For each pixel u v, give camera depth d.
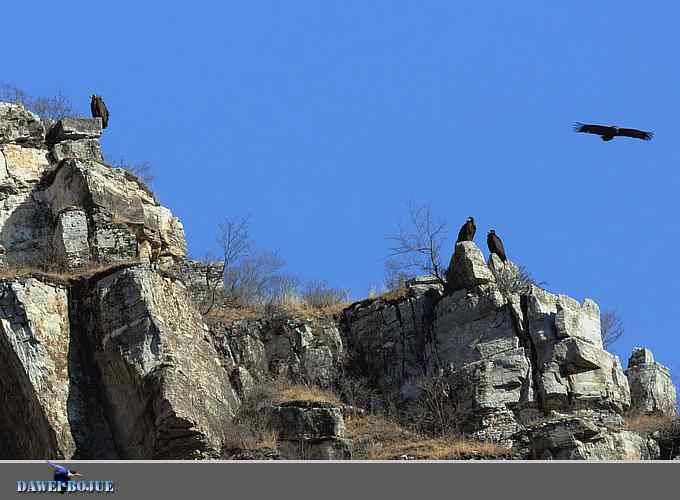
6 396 56.22
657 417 61.81
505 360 59.38
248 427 56.12
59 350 56.62
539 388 59.00
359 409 59.38
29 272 58.28
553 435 54.69
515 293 61.38
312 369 61.66
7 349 56.00
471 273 61.38
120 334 56.53
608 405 59.66
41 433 55.41
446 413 59.00
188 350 57.69
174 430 54.38
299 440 55.75
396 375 61.22
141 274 57.56
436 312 61.69
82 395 56.34
